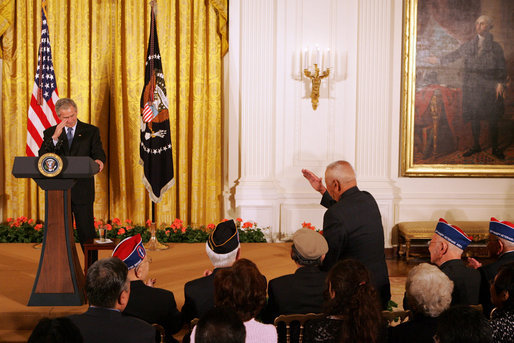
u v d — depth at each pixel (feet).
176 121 21.20
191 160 21.44
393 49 22.22
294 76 21.77
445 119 22.70
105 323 6.45
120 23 20.40
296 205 21.89
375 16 21.88
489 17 22.48
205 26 20.89
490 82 22.76
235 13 21.36
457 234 9.48
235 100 21.66
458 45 22.48
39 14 19.97
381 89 22.13
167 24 20.58
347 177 9.98
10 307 10.80
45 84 18.03
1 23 19.57
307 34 21.67
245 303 6.68
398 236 22.40
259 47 21.30
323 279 8.32
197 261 15.34
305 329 6.97
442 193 22.95
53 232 10.78
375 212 9.82
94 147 14.88
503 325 7.00
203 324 5.19
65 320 4.72
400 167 22.66
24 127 20.38
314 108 21.85
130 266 8.62
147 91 18.11
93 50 20.43
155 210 21.09
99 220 20.89
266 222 21.52
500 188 23.27
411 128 22.45
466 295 9.09
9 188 20.53
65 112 14.15
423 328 7.06
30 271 13.67
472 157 22.98
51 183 10.60
